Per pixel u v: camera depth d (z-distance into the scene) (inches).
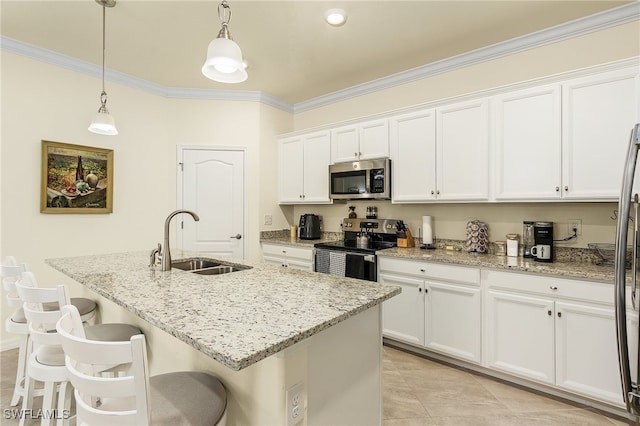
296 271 75.9
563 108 89.2
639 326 56.3
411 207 133.6
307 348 44.8
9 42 108.1
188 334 38.2
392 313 112.6
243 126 159.5
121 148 137.8
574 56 99.8
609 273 77.2
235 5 91.2
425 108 116.1
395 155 124.0
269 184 165.0
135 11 94.2
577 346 78.7
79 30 104.0
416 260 106.9
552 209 101.7
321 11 94.0
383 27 102.0
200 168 156.1
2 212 108.1
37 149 115.0
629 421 74.6
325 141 147.0
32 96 114.0
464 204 119.6
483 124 103.2
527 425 73.6
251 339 36.9
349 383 53.0
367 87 146.6
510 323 88.7
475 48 115.0
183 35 107.1
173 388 44.3
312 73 136.4
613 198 82.2
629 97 80.2
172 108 153.2
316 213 168.1
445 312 100.7
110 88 134.4
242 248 158.7
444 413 77.8
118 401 42.0
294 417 42.6
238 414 47.2
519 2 89.7
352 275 121.5
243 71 62.8
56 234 119.9
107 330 66.0
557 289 81.4
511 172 98.1
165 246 75.4
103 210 131.2
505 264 90.4
